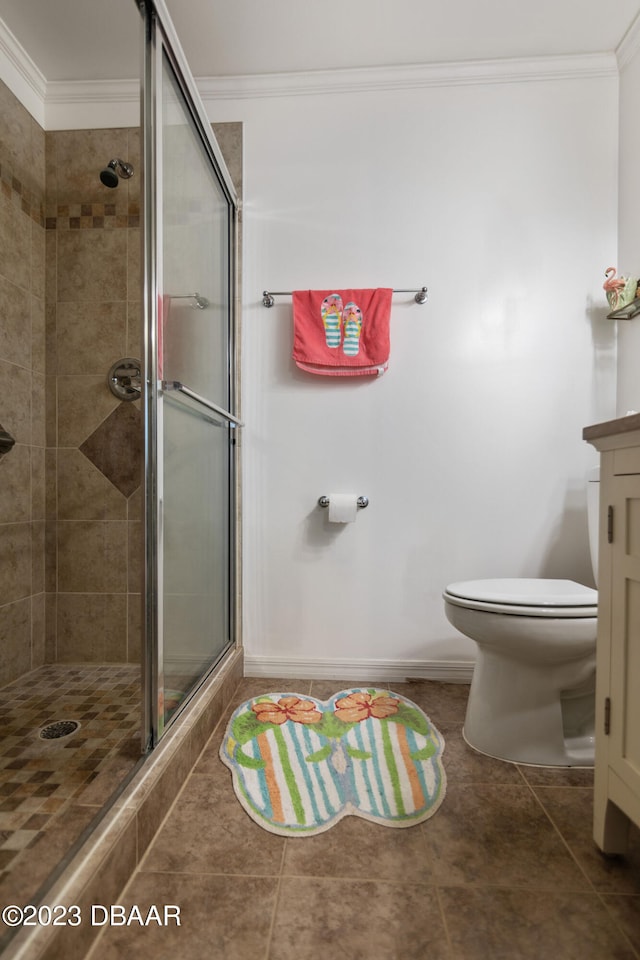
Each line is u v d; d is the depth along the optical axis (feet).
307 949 2.55
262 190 6.33
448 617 4.70
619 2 5.37
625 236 5.93
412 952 2.55
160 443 3.81
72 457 6.47
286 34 5.73
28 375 6.18
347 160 6.27
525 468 6.15
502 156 6.19
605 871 3.10
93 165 6.46
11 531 5.91
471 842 3.35
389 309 6.05
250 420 6.35
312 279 6.29
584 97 6.14
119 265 6.43
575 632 4.04
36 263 6.32
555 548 6.12
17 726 4.70
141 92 3.72
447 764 4.32
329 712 5.24
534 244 6.16
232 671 5.64
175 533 4.25
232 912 2.77
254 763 4.26
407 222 6.23
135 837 3.08
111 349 6.43
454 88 6.21
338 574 6.28
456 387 6.19
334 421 6.28
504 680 4.47
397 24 5.61
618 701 3.03
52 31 5.70
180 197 4.40
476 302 6.19
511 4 5.38
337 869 3.10
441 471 6.20
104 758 4.05
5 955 2.08
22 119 6.07
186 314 4.55
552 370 6.14
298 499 6.31
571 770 4.24
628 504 2.96
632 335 5.75
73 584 6.50
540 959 2.52
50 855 2.85
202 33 5.71
